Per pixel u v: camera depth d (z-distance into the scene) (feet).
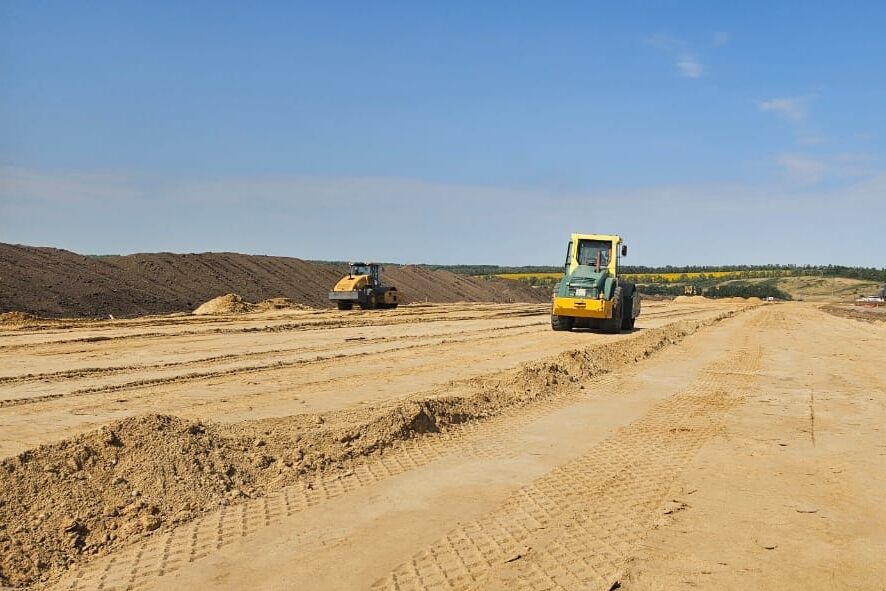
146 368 49.34
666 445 31.58
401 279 224.12
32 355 55.31
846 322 133.39
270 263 188.34
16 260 120.78
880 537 21.25
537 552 19.29
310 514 21.76
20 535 18.62
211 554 18.78
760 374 54.85
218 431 28.35
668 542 20.36
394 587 17.01
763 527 21.80
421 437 31.55
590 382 48.57
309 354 59.11
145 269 145.69
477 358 58.39
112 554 18.74
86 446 22.99
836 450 31.40
